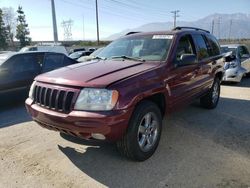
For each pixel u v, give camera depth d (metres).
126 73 3.56
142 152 3.61
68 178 3.27
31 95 3.88
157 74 3.83
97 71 3.66
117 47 5.02
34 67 7.32
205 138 4.53
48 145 4.21
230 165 3.56
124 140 3.42
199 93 5.42
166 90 4.01
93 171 3.43
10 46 59.94
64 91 3.32
